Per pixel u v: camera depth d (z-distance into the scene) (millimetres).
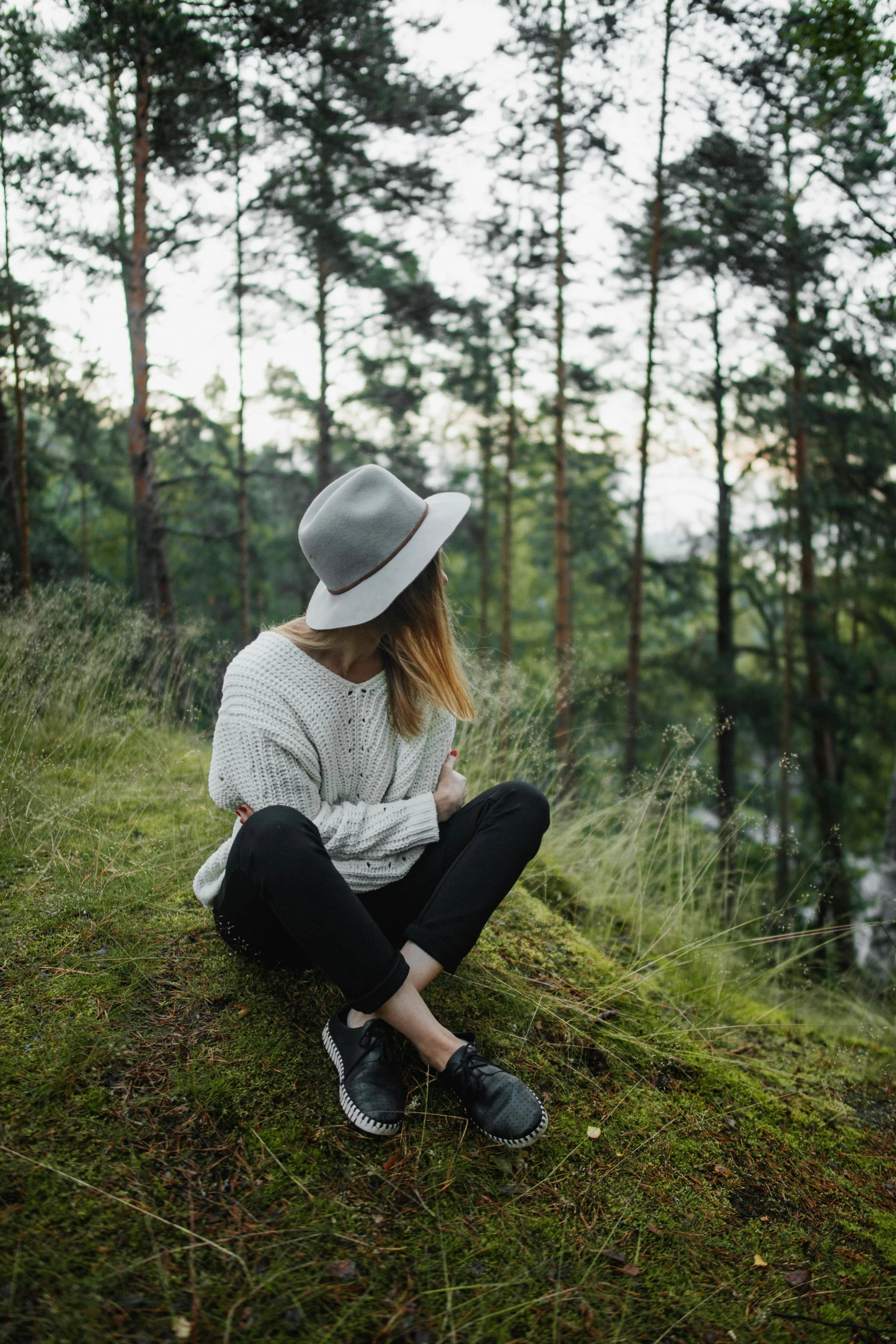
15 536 10320
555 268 12469
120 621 3541
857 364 9703
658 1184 1547
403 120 9219
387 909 1646
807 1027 2582
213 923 2000
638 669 13336
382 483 1466
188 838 2502
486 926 2336
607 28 9906
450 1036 1475
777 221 9562
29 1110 1360
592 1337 1195
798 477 12000
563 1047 1864
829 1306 1349
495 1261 1289
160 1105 1427
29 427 12977
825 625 13688
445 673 1588
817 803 13078
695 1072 1924
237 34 7102
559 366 12992
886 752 15680
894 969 3156
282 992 1766
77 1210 1208
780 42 6859
